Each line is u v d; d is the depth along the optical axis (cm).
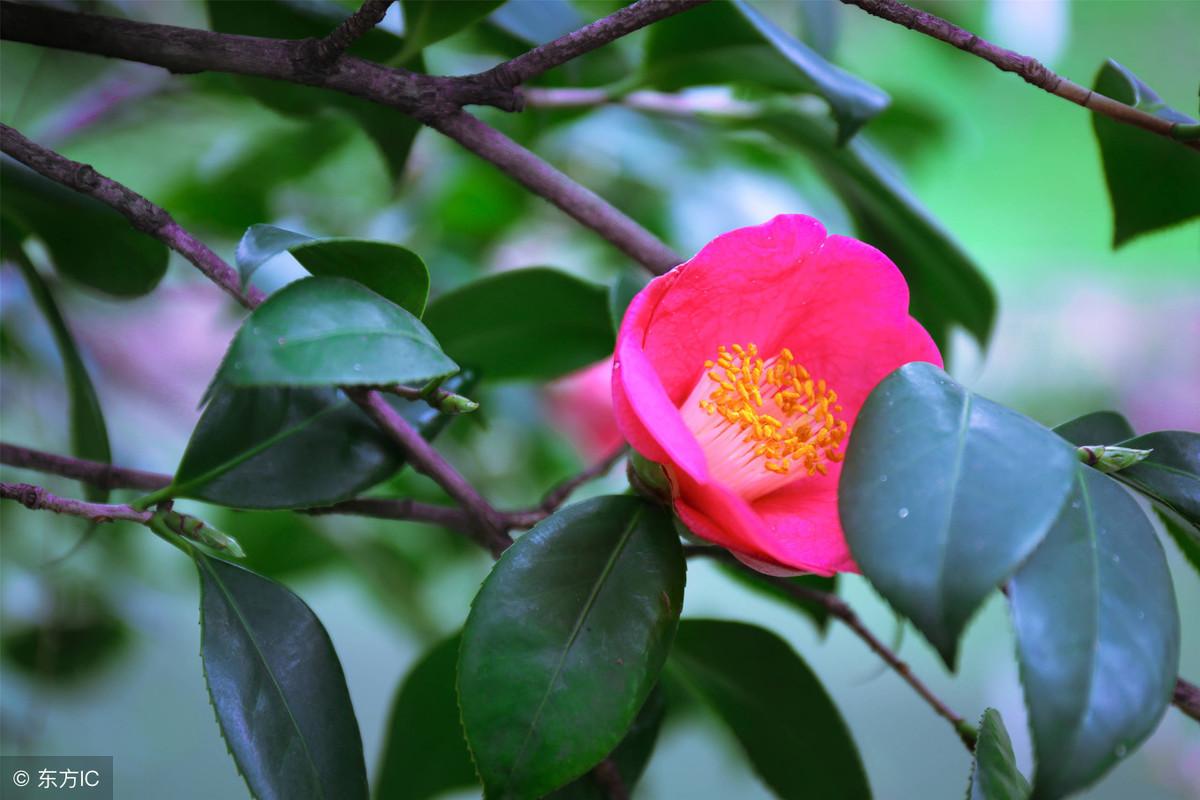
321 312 60
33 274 71
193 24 84
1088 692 58
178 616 99
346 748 64
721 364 65
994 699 112
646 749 69
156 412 93
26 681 85
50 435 84
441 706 72
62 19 64
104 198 62
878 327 65
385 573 91
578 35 65
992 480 59
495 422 94
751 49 75
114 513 64
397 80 66
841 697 114
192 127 93
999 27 105
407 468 85
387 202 95
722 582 114
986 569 58
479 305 73
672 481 63
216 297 90
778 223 63
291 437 65
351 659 120
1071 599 59
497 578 63
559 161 94
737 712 71
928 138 95
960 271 77
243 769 63
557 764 62
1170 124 63
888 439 60
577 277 72
